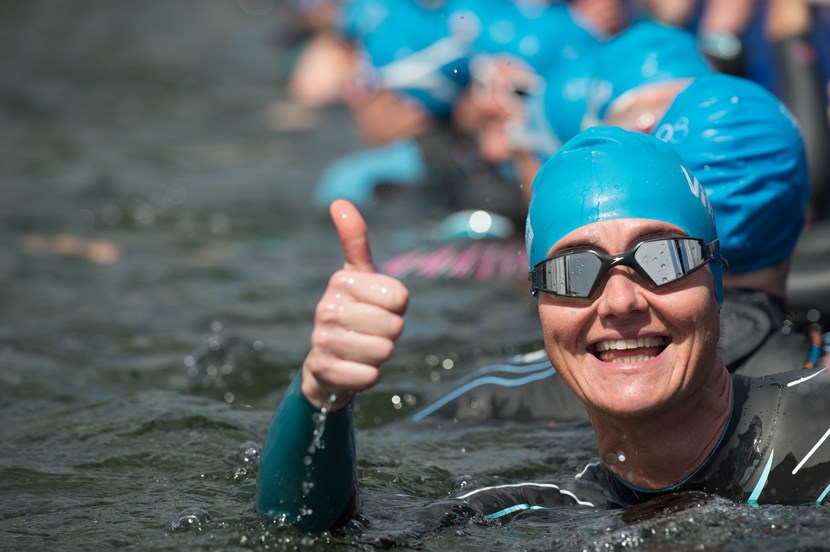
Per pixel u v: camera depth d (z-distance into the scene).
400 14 19.06
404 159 18.48
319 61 29.44
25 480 7.09
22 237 16.12
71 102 28.83
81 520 6.38
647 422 6.14
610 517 6.19
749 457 6.24
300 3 32.34
